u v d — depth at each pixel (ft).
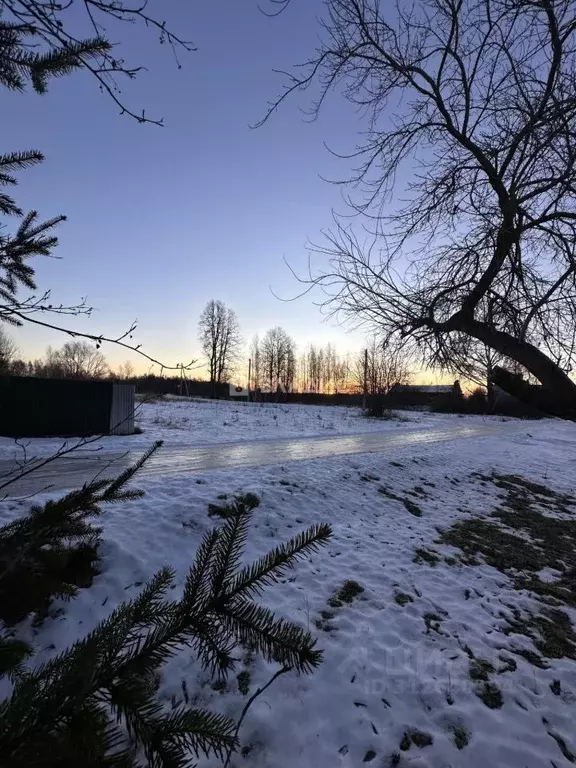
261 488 24.48
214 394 185.88
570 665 13.64
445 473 38.24
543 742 10.71
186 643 4.18
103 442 45.01
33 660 11.32
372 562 19.01
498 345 10.96
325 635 13.71
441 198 14.37
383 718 10.96
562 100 10.90
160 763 3.62
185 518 19.54
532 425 99.25
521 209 12.08
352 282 11.81
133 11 5.76
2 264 7.04
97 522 17.99
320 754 9.97
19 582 7.86
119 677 3.90
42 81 5.46
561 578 20.54
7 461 32.68
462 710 11.34
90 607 13.43
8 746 3.25
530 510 33.04
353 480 30.07
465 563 20.80
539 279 12.46
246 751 9.84
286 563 4.53
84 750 3.43
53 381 47.01
